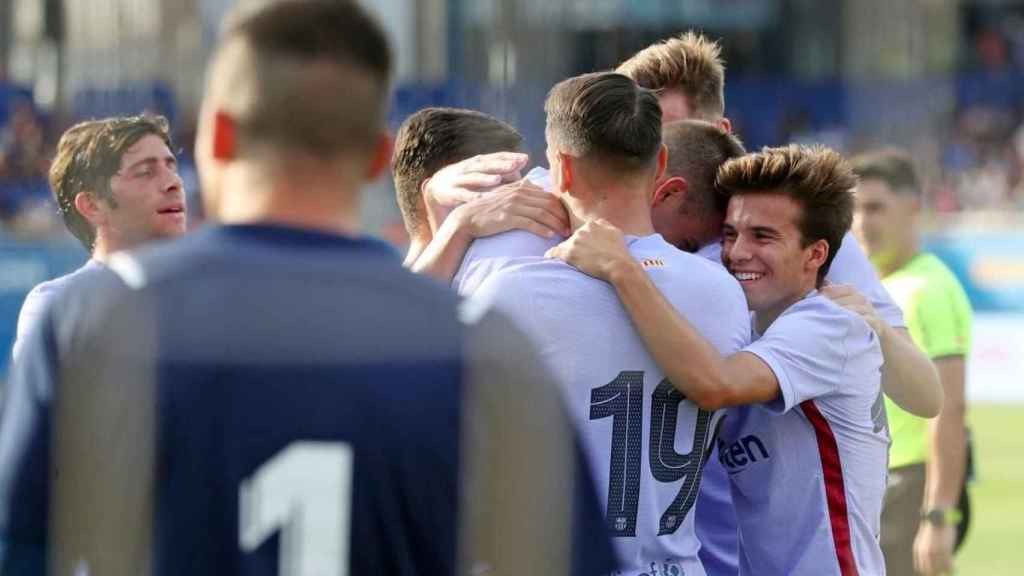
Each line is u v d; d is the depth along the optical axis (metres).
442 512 6.03
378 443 5.96
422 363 6.02
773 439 10.34
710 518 11.12
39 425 6.06
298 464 5.94
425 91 60.81
